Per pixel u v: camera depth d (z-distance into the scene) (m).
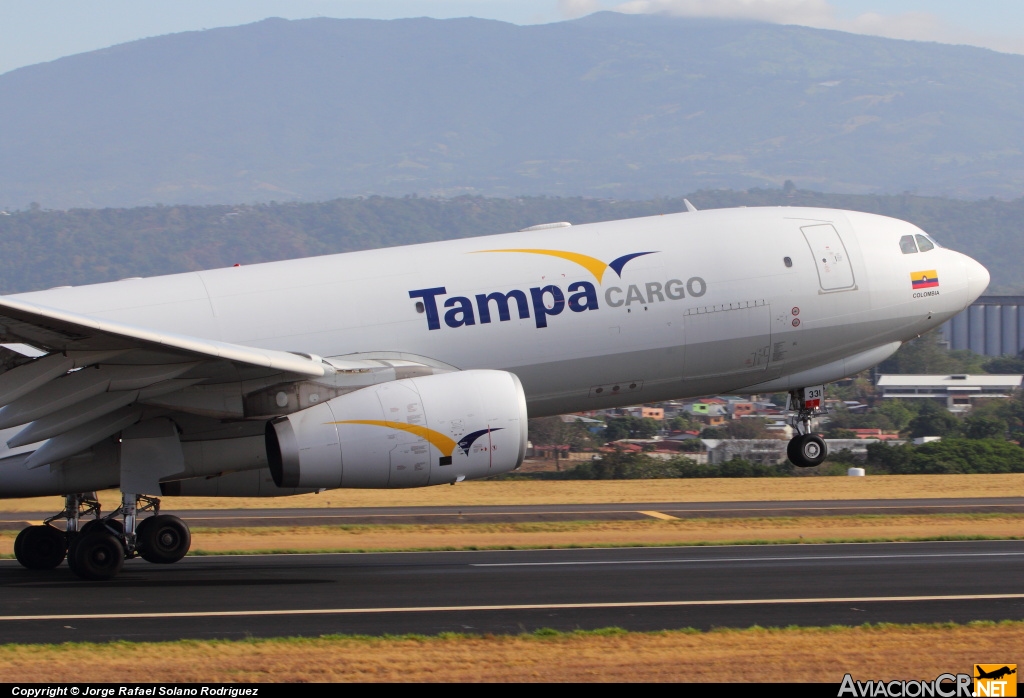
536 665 44.41
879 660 45.50
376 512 110.31
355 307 77.00
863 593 60.72
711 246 84.88
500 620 53.50
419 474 67.44
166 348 60.97
